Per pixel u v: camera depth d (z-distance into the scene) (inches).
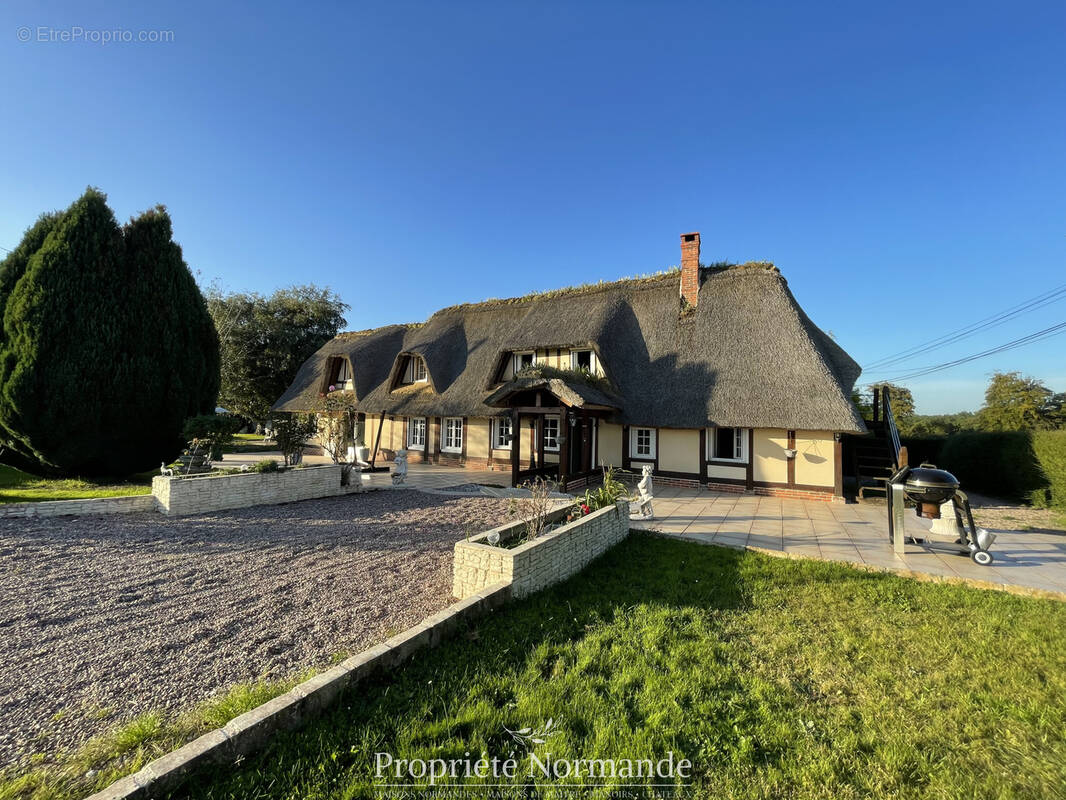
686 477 577.9
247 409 1263.5
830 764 113.2
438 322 879.7
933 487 285.3
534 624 183.8
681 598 216.4
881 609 206.5
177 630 188.1
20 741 123.6
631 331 662.5
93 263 479.8
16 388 435.5
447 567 264.2
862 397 949.2
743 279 618.5
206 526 346.0
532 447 689.0
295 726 116.8
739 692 143.1
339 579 244.8
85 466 501.7
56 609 204.8
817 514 419.8
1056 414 1027.3
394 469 717.3
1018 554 290.7
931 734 125.3
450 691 136.3
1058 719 130.7
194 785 96.5
